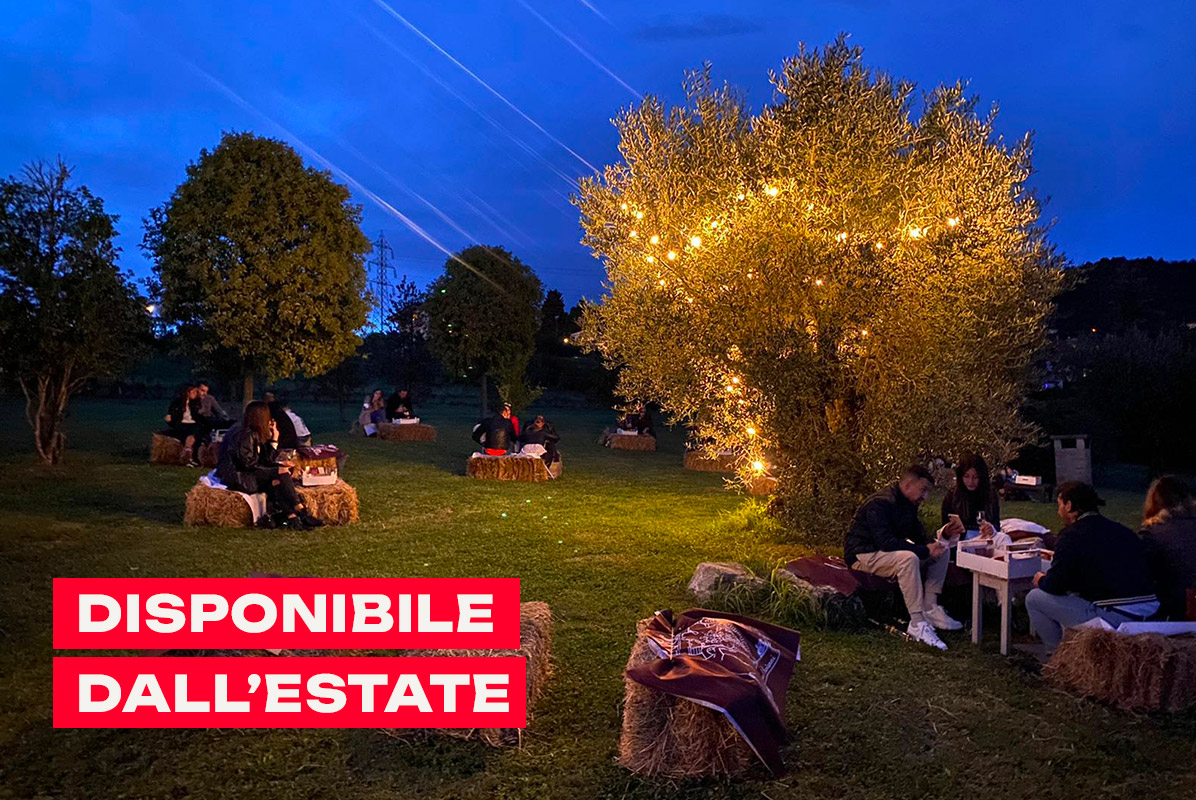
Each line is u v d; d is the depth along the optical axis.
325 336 14.08
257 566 7.05
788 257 7.90
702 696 3.62
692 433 10.48
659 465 16.50
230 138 13.48
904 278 7.71
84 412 22.53
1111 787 3.64
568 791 3.58
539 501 11.18
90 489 10.51
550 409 34.84
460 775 3.70
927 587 6.06
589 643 5.43
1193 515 5.24
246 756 3.82
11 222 11.38
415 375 28.36
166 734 4.00
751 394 8.63
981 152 8.21
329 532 8.66
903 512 6.39
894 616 6.29
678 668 3.84
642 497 11.85
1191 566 5.05
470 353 22.70
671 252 8.65
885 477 7.92
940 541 6.04
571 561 7.63
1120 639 4.52
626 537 8.78
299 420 13.82
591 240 9.81
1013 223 8.03
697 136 9.17
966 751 3.99
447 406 32.97
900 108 8.55
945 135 8.59
